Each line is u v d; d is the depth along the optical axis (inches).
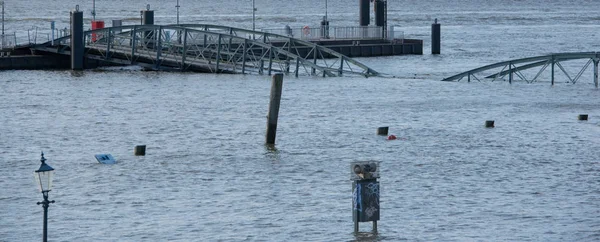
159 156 6053.2
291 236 4323.3
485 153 6097.4
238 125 7249.0
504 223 4493.1
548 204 4810.5
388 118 7564.0
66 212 4729.3
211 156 6058.1
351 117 7613.2
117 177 5462.6
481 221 4525.1
